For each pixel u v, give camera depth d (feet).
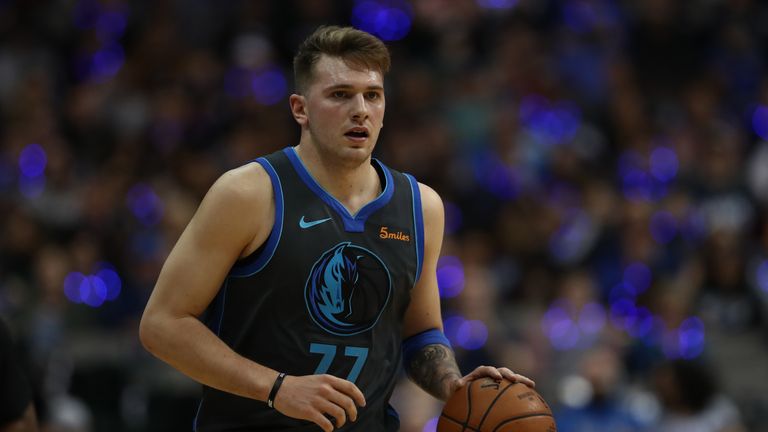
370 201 26.91
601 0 89.92
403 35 86.63
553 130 80.64
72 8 90.17
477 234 70.64
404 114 80.02
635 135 82.12
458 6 87.35
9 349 30.01
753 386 65.72
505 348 62.13
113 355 66.08
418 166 75.36
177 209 70.18
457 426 26.45
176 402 63.00
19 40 89.10
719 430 53.26
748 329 68.69
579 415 56.95
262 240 26.03
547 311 66.28
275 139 80.33
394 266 26.86
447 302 66.74
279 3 88.89
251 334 26.21
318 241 26.14
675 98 86.22
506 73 83.46
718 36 90.02
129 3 90.12
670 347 63.72
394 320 27.30
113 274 69.92
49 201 75.10
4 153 78.59
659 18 89.40
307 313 26.04
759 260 70.54
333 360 26.21
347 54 26.05
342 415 24.50
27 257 71.10
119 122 81.71
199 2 90.38
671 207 71.87
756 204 74.38
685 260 69.92
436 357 28.19
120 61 87.86
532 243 71.31
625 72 86.63
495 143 76.84
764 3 92.99
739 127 83.76
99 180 76.02
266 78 84.17
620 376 62.13
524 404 26.22
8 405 29.73
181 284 25.45
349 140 25.96
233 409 26.58
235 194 25.70
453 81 83.10
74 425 54.95
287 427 26.40
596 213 71.67
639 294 66.33
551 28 87.76
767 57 90.38
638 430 56.29
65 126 83.20
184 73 84.64
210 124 81.66
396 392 54.19
